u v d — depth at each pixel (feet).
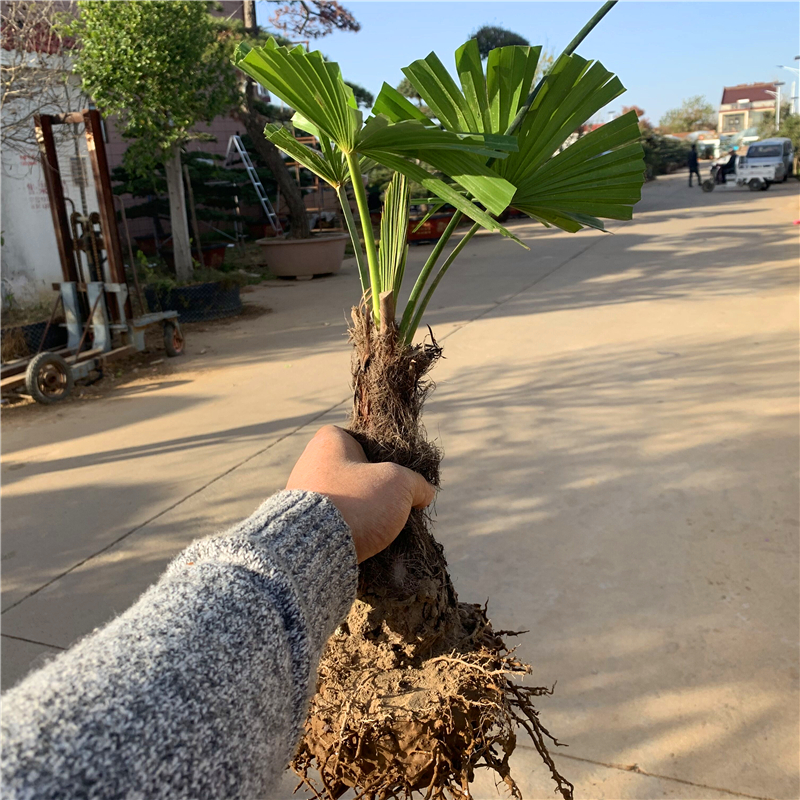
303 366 19.24
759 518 9.55
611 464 11.56
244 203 48.39
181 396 17.29
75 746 1.09
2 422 16.05
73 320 19.77
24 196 26.55
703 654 7.16
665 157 110.42
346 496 2.34
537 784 5.89
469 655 3.11
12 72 21.12
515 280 30.22
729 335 18.61
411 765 2.87
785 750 6.02
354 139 2.98
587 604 8.05
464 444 12.85
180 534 10.38
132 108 23.68
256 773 1.34
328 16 33.81
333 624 1.88
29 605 8.88
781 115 133.49
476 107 3.39
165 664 1.30
